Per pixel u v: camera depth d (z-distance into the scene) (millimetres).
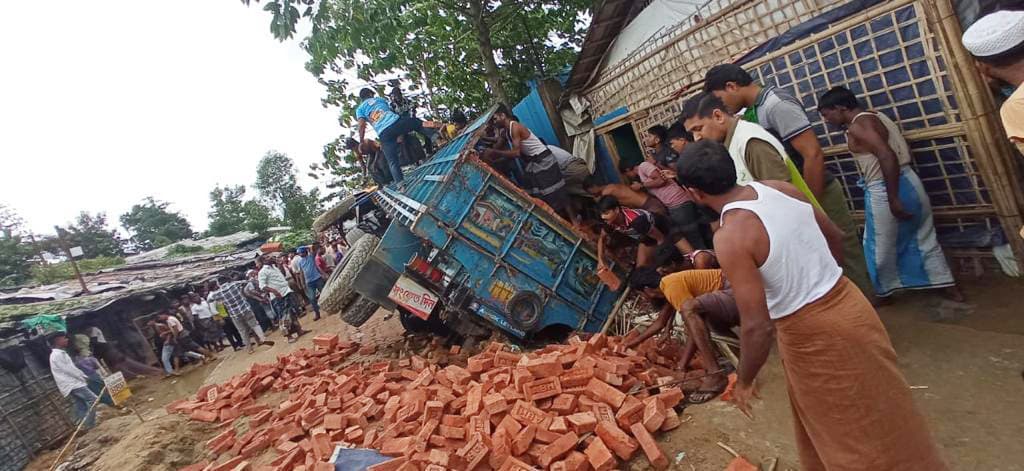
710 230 5762
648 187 5895
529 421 3602
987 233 4301
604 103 8570
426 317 5625
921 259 4223
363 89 8953
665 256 4828
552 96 10016
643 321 5348
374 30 8422
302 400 5672
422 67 11367
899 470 1991
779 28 5168
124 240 50938
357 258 7660
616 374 3939
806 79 4977
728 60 5805
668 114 6934
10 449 9211
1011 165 3932
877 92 4449
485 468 3451
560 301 5766
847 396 2010
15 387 9844
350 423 4711
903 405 1990
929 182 4508
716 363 3740
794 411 2328
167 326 13008
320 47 8656
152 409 10117
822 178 3709
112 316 14594
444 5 9695
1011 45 2215
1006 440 2615
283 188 53062
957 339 3574
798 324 2059
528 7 11062
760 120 3828
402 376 5703
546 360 4102
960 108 3926
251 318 12102
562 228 5762
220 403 6527
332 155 13531
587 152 9148
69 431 10234
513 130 6426
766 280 2076
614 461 3223
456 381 4691
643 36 7645
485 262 5590
